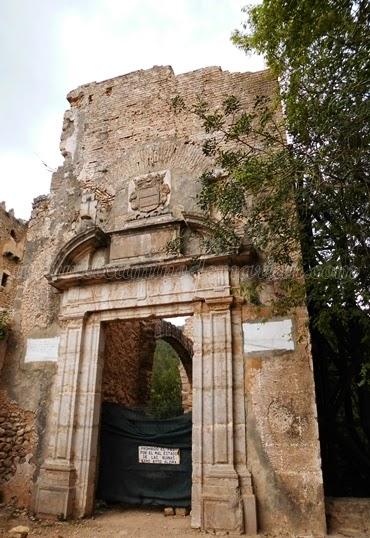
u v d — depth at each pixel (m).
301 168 5.89
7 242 22.56
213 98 10.48
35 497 8.31
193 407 7.82
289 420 7.27
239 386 7.72
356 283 5.81
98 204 10.53
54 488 8.11
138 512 8.53
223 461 7.24
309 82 6.09
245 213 8.69
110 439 9.35
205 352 8.12
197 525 7.07
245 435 7.39
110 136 11.23
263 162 6.33
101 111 11.66
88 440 8.46
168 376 23.58
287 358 7.63
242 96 10.21
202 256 8.45
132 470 8.98
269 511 6.87
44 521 7.76
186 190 9.73
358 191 5.73
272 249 7.06
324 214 6.71
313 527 6.59
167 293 8.77
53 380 9.27
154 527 7.36
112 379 11.44
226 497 6.93
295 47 6.26
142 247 9.38
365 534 6.42
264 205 6.51
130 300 9.04
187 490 8.48
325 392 9.48
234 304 8.27
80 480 8.21
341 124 5.37
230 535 6.67
